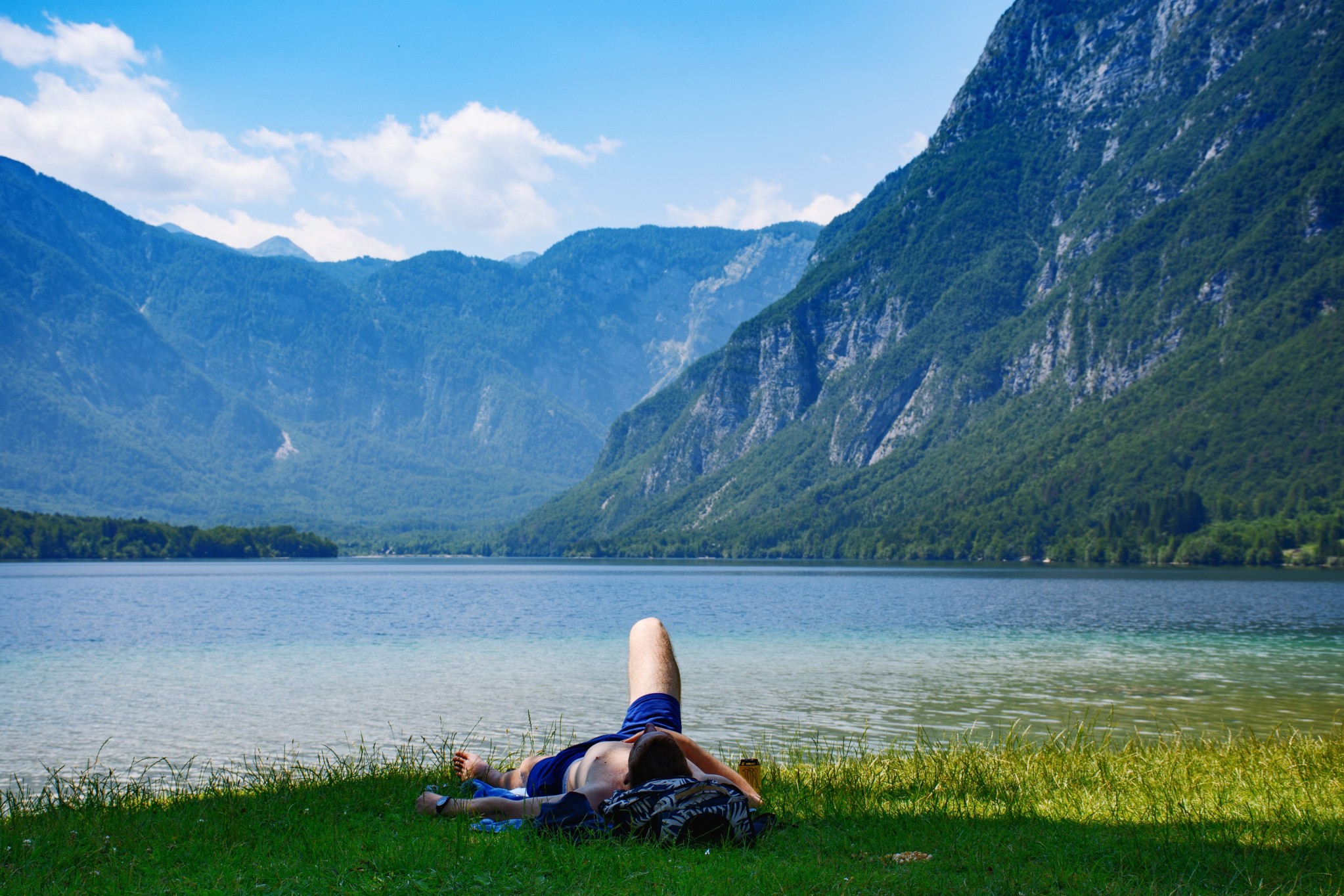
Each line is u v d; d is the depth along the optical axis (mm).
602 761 8234
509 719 30531
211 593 120250
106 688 38469
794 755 19344
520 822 8305
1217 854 8023
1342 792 11312
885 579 161500
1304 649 52469
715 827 7781
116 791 12195
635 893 6438
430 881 6785
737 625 70125
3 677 42250
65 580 156125
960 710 31656
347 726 29438
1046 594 110812
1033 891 6828
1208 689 36750
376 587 140250
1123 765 13586
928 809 10422
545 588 138375
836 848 8258
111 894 6781
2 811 11133
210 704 34094
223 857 7801
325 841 8156
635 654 8836
